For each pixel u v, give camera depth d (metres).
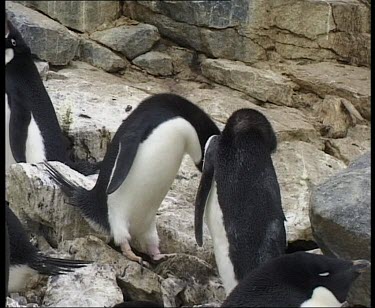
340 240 5.78
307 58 11.10
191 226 7.08
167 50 11.41
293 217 7.18
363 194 5.88
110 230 6.62
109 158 6.64
